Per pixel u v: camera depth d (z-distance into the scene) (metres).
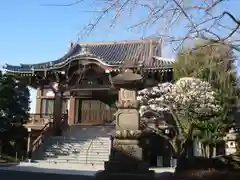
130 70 14.11
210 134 22.67
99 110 34.31
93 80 31.06
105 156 24.28
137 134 13.38
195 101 21.81
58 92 31.45
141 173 12.67
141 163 13.03
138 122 13.67
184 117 21.97
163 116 25.58
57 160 24.39
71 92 33.59
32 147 25.56
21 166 22.06
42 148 26.23
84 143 26.67
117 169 12.96
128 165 12.97
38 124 30.86
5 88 32.88
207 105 21.69
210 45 7.55
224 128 23.06
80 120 34.38
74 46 38.06
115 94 33.41
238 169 17.52
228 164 18.09
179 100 21.98
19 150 32.31
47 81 33.44
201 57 9.60
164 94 23.59
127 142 13.39
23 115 33.88
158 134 24.84
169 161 26.98
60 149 25.98
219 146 25.88
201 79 21.67
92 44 37.81
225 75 10.73
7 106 32.81
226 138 24.05
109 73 29.47
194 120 22.03
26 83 34.25
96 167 22.03
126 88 13.91
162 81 28.22
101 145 26.06
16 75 32.72
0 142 31.38
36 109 34.16
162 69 27.20
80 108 34.72
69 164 23.20
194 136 22.95
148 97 24.83
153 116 26.36
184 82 21.95
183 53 8.00
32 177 16.78
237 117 23.52
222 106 21.88
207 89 21.55
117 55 33.84
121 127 13.65
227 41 7.39
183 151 20.12
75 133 30.55
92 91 32.44
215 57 8.80
